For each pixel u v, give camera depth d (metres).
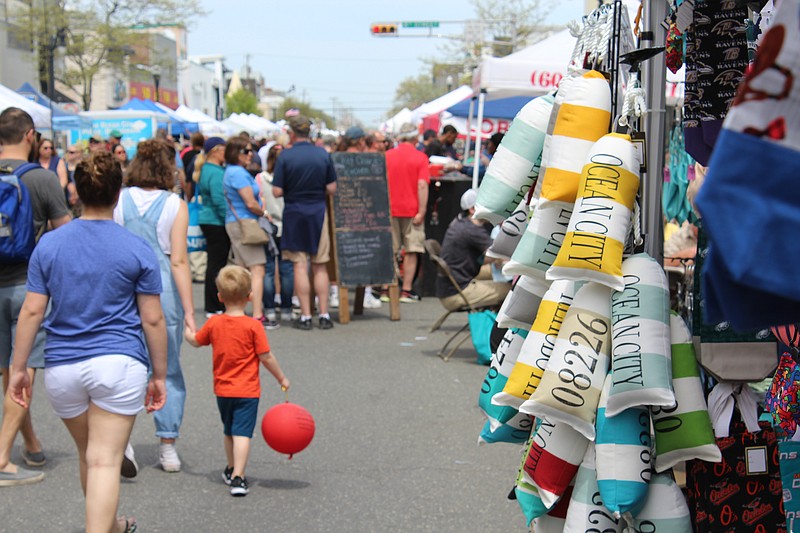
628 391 2.72
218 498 5.45
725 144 1.50
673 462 2.79
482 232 9.19
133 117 26.14
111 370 4.16
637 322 2.76
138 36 40.66
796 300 1.49
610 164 2.79
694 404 2.79
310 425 5.41
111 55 41.47
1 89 13.30
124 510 5.25
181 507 5.30
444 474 5.85
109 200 4.33
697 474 2.96
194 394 7.94
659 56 3.08
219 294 5.52
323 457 6.23
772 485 2.94
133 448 6.47
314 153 10.73
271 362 5.54
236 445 5.49
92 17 39.38
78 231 4.27
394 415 7.24
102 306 4.21
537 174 3.31
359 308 12.14
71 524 5.03
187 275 5.76
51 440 6.59
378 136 16.59
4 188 5.54
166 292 5.86
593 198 2.77
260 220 10.64
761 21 2.93
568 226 2.83
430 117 23.00
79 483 5.69
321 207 10.88
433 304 13.13
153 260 4.34
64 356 4.17
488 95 14.10
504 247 3.43
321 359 9.32
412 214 12.48
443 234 13.31
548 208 3.05
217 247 11.15
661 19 3.06
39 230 5.96
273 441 5.35
